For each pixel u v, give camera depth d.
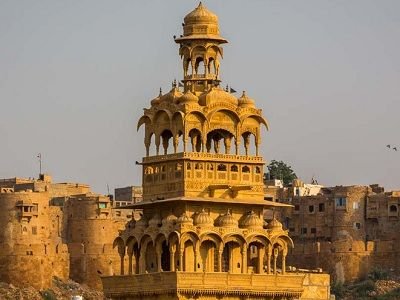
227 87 126.56
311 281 153.75
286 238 124.50
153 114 125.00
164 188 123.62
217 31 126.62
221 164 123.12
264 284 122.31
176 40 126.38
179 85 126.88
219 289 120.38
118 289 123.94
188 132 122.38
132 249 125.62
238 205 123.56
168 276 119.69
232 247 122.56
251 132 124.75
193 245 120.31
